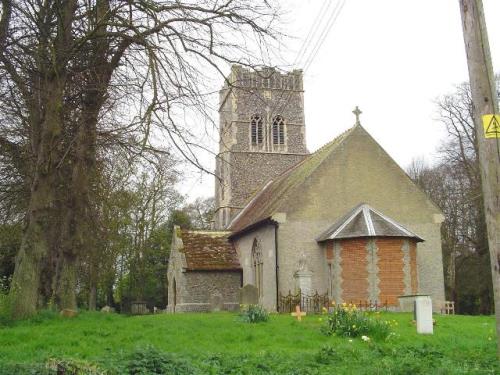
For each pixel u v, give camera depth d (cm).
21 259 1747
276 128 5250
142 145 1581
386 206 3316
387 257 2958
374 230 2964
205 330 1638
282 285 3117
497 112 982
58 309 1973
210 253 3822
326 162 3306
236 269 3722
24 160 2042
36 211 1762
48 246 2077
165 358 970
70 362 865
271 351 1258
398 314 2544
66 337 1411
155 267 5400
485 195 977
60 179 2006
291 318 2158
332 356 1155
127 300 5122
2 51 1689
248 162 5131
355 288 2950
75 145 1861
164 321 1836
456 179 4544
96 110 1838
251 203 4647
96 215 2223
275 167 5166
